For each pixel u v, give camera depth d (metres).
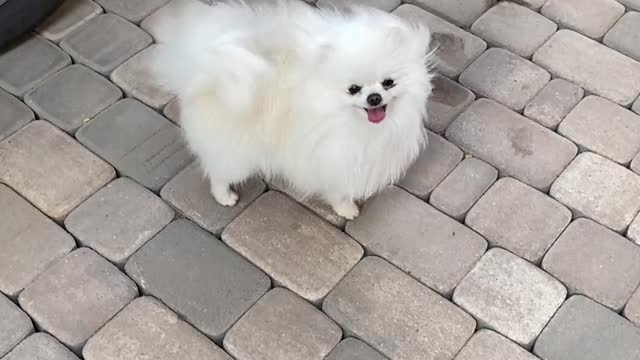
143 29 1.38
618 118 1.26
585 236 1.13
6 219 1.15
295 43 0.95
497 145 1.23
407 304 1.07
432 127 1.25
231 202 1.16
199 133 1.02
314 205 1.17
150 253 1.12
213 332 1.05
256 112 0.98
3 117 1.26
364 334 1.05
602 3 1.43
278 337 1.04
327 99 0.97
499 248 1.12
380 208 1.17
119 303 1.07
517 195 1.18
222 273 1.10
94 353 1.03
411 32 0.96
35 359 1.02
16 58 1.33
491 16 1.41
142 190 1.18
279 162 1.08
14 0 1.30
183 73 0.95
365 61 0.93
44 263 1.11
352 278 1.10
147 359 1.02
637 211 1.16
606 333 1.04
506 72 1.33
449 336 1.05
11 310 1.06
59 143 1.23
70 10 1.40
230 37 0.91
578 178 1.19
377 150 1.05
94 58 1.33
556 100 1.29
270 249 1.12
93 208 1.16
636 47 1.36
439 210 1.17
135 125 1.25
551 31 1.39
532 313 1.06
